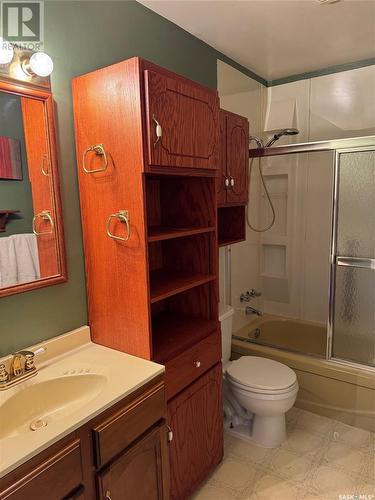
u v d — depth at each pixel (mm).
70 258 1571
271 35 2182
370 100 2641
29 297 1440
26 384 1288
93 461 1150
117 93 1358
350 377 2303
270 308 3229
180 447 1645
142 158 1335
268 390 2025
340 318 2406
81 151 1514
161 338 1707
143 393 1331
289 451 2107
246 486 1857
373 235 2238
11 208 1354
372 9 1886
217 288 1876
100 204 1503
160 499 1442
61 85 1468
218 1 1788
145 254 1415
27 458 951
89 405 1162
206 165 1639
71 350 1574
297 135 2961
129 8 1736
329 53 2484
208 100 1617
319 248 2975
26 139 1370
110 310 1567
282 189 3074
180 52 2064
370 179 2197
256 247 3139
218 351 1891
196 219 1860
